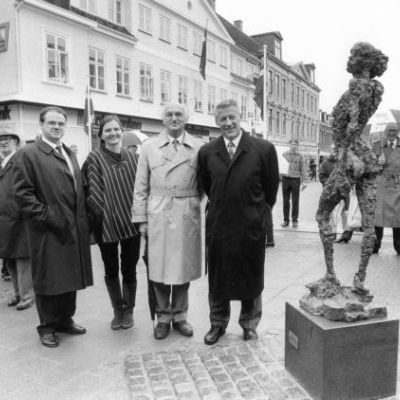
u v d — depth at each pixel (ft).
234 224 11.70
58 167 12.37
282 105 144.25
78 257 12.63
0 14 49.70
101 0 62.18
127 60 66.28
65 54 54.70
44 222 12.04
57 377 10.85
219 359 11.43
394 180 22.59
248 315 12.57
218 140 12.05
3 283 19.56
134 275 13.94
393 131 22.68
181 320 13.47
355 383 9.42
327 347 9.15
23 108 49.98
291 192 34.04
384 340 9.50
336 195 9.81
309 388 9.73
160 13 73.67
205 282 18.79
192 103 84.94
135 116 67.15
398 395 9.74
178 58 79.30
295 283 18.52
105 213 12.87
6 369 11.31
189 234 12.74
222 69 96.53
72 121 56.24
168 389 10.07
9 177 15.83
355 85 9.29
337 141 9.84
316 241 28.37
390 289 17.24
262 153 11.79
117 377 10.80
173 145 12.67
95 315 15.10
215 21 91.91
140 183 12.85
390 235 30.37
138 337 13.19
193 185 12.81
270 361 11.26
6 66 49.96
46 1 50.72
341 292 9.98
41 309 12.60
